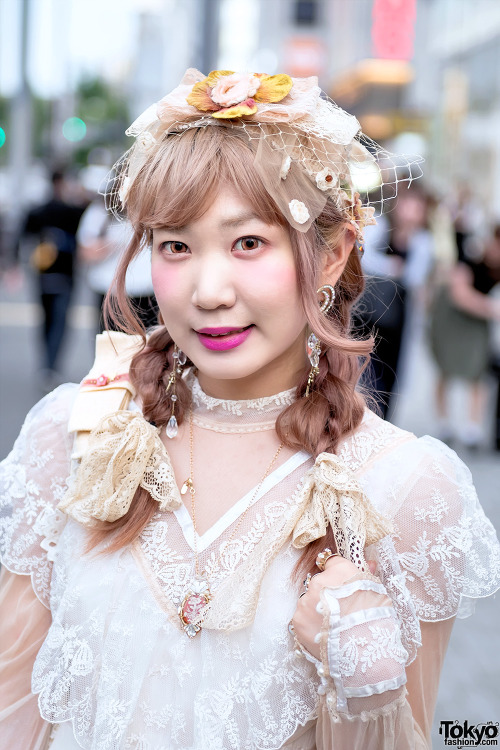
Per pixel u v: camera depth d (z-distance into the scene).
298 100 1.42
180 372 1.60
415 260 5.72
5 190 24.05
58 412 1.62
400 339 5.52
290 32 28.66
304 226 1.38
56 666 1.46
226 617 1.37
